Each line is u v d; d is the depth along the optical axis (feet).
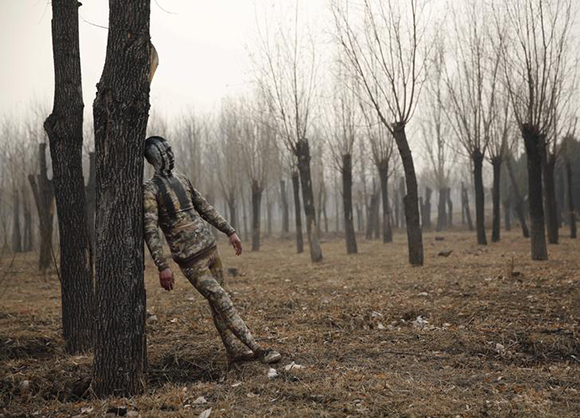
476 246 73.10
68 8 19.67
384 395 13.37
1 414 13.65
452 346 18.34
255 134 99.66
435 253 63.82
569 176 80.94
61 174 19.76
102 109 14.10
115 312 14.06
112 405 13.28
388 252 69.62
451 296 28.66
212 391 14.23
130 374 14.16
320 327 22.17
